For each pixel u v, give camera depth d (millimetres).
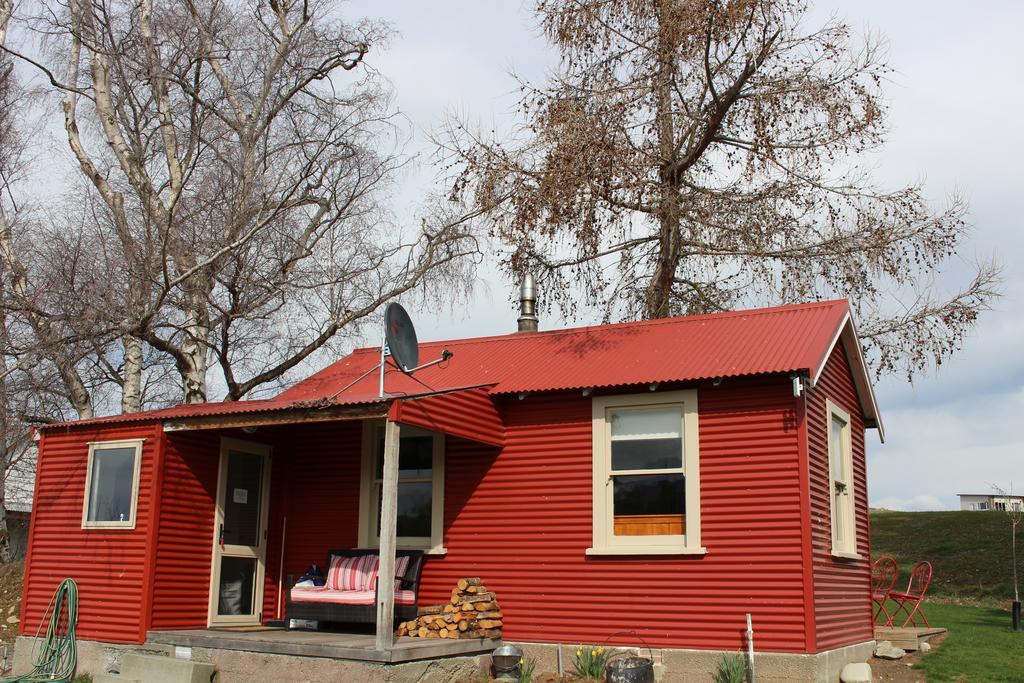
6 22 22344
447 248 20422
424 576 13203
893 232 20016
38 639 13664
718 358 12094
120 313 17609
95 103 21672
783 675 10562
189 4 20375
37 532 14242
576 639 11977
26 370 18078
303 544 14336
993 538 29125
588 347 14125
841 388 13633
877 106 18203
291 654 10883
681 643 11273
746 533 11164
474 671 11594
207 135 21250
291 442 14773
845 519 13219
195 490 13383
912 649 13648
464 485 13250
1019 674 11555
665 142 19172
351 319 20406
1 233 19953
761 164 18312
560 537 12398
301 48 21234
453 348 15969
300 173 19828
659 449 12094
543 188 17000
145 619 12445
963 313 21391
